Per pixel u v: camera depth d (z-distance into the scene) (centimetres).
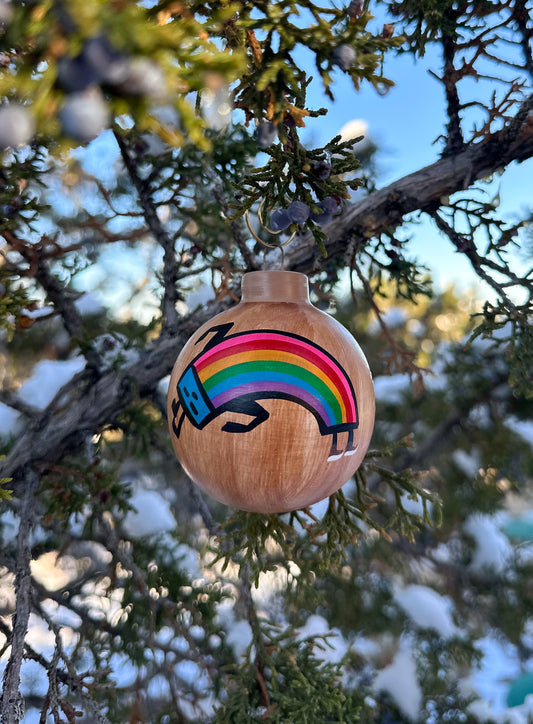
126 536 44
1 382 64
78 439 37
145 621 40
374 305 37
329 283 43
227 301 36
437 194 34
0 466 36
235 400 19
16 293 29
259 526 30
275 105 18
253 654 44
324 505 40
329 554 30
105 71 10
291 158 22
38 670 51
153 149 38
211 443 20
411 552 69
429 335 93
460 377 67
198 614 41
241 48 17
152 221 39
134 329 47
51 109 11
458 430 69
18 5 12
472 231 34
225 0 17
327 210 23
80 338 38
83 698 26
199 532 61
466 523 70
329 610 63
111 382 38
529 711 59
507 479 69
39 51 12
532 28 33
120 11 11
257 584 30
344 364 20
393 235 38
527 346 35
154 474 68
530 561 69
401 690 55
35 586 41
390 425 71
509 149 33
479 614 68
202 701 47
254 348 20
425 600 63
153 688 48
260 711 37
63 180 38
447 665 60
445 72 32
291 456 19
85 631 41
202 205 40
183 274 39
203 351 20
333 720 40
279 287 21
